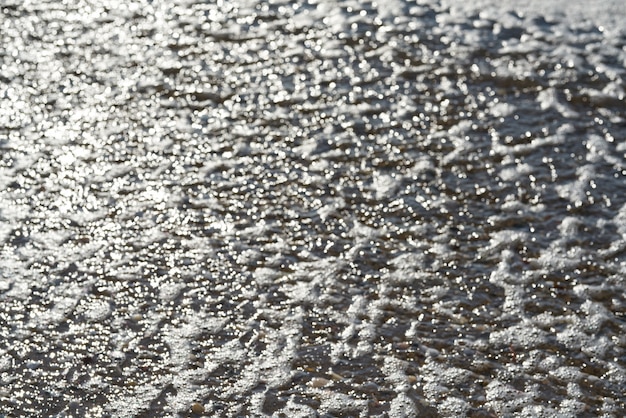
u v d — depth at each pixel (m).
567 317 4.71
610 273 5.02
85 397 4.19
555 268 5.03
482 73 6.79
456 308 4.74
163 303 4.72
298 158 5.84
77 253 5.02
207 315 4.66
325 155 5.88
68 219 5.27
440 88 6.60
